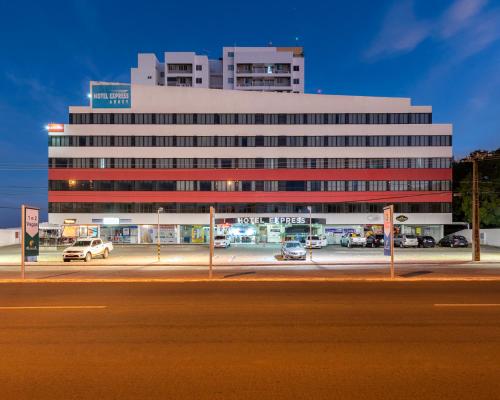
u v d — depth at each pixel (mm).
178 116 54156
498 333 7477
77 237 47625
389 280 15609
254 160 54000
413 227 53781
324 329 7805
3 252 38531
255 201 53750
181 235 54469
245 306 10203
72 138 53688
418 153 53438
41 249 41594
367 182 53625
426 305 10242
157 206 53812
